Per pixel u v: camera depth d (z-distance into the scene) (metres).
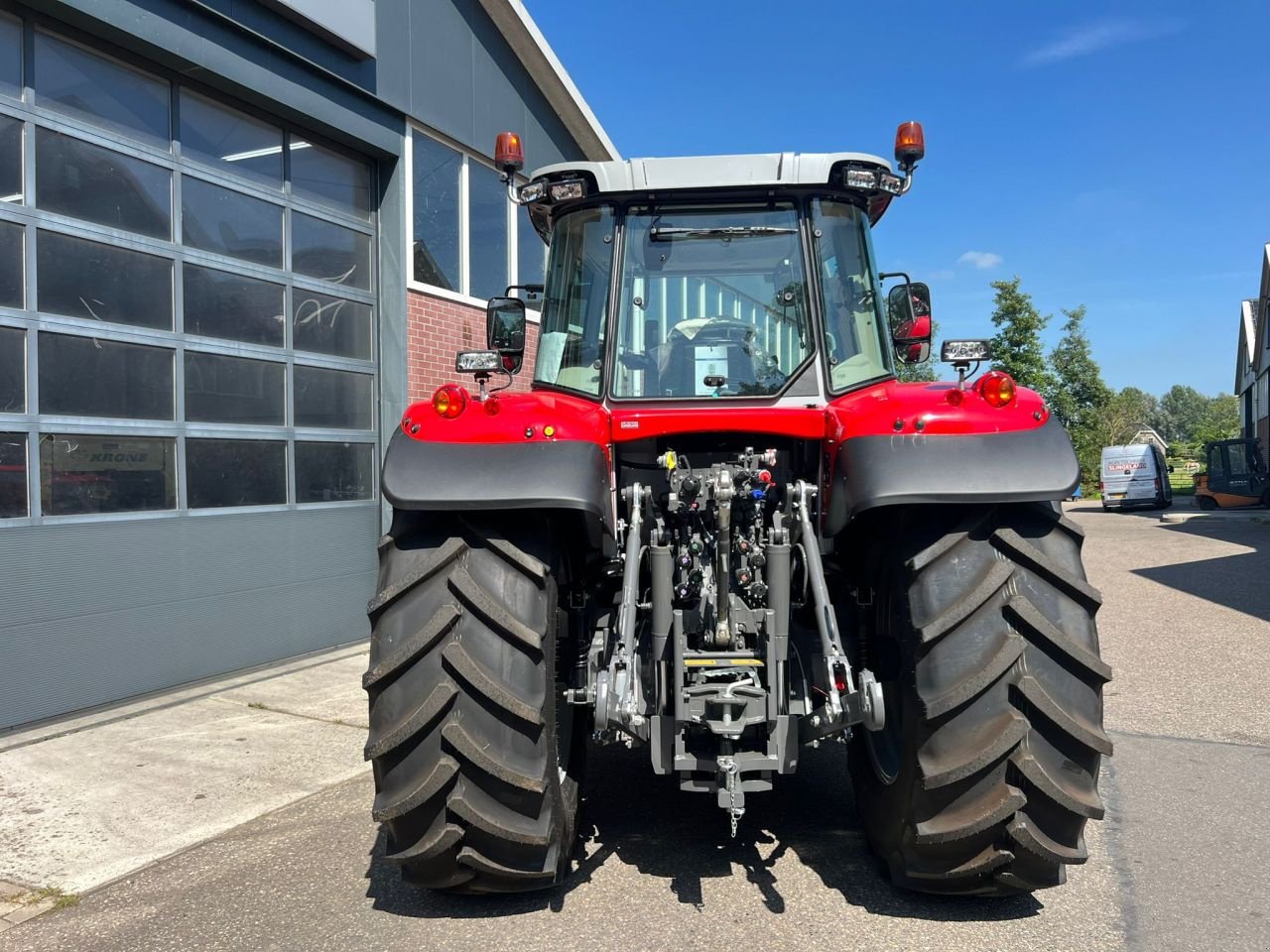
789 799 3.71
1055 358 33.66
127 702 5.23
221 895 2.96
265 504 6.18
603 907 2.79
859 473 2.58
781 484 3.31
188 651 5.59
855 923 2.68
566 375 3.31
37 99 4.83
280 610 6.26
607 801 3.71
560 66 9.23
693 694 2.60
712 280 3.28
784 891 2.89
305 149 6.66
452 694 2.50
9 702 4.66
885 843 2.85
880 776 2.95
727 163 3.27
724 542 2.68
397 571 2.62
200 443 5.70
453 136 7.89
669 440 3.29
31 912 2.88
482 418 2.70
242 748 4.48
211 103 5.89
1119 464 29.00
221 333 5.88
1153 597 9.30
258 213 6.23
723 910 2.77
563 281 3.40
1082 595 2.51
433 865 2.61
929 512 2.70
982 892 2.69
